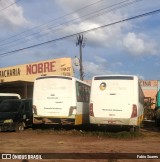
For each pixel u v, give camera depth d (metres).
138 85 19.80
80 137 18.88
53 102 21.33
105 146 15.25
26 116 22.47
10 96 28.53
